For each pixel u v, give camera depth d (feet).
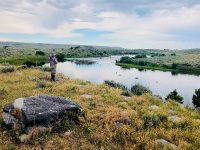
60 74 101.91
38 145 36.55
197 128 45.27
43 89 65.67
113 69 426.51
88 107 51.34
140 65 577.43
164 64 591.37
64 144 36.96
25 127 39.22
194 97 132.98
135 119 45.03
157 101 62.08
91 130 41.09
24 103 41.78
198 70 523.70
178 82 318.45
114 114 46.42
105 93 64.85
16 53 610.24
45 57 503.61
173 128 44.19
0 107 47.65
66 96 59.67
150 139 38.86
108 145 37.29
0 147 34.71
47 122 40.57
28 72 97.40
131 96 67.41
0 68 98.99
